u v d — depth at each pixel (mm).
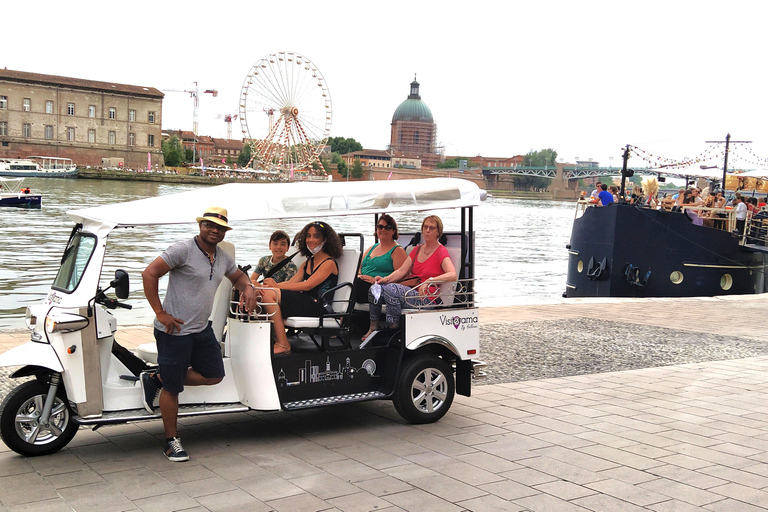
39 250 31281
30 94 138875
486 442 6434
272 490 5191
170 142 183125
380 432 6734
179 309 5781
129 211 6000
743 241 22109
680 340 12297
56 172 128375
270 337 6230
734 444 6449
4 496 4996
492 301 22719
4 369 9000
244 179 130375
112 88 147125
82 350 5719
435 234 7223
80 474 5465
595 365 9984
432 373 7086
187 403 6164
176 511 4789
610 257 21219
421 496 5133
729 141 27109
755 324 14531
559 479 5520
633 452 6188
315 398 6539
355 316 7602
